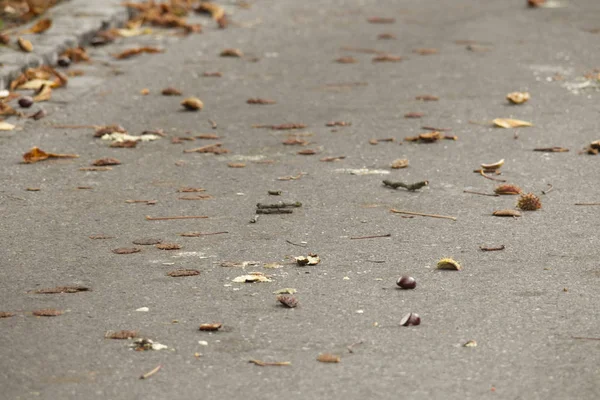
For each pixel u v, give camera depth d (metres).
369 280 8.98
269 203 11.11
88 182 12.03
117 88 16.78
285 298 8.39
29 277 9.05
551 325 8.00
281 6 24.77
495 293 8.67
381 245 9.91
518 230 10.36
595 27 22.19
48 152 13.13
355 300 8.52
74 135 14.07
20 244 9.92
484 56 19.39
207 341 7.71
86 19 20.45
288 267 9.31
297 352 7.52
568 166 12.70
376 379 7.09
